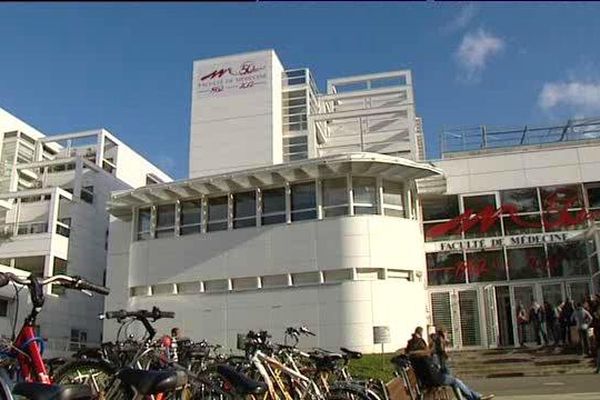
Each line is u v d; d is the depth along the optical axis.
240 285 23.88
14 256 36.31
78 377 6.35
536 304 22.52
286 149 48.59
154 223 26.20
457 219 25.64
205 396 6.01
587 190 24.92
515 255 24.73
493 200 25.59
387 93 47.75
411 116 40.00
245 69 49.19
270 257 23.52
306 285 22.67
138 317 7.10
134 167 50.50
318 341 21.95
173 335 13.08
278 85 49.59
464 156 26.27
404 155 43.75
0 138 46.66
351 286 22.02
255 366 6.97
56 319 34.16
